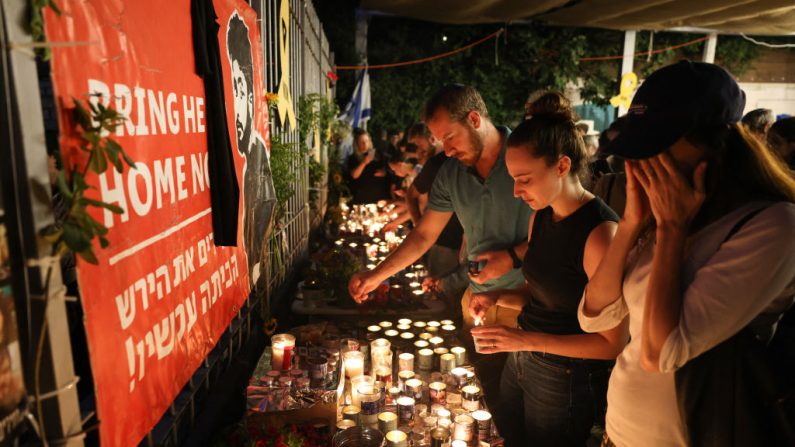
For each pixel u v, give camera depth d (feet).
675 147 3.86
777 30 32.76
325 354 8.41
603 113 39.93
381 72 38.65
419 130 17.19
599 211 6.21
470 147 8.29
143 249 4.33
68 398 3.26
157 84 4.67
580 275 6.34
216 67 6.03
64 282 4.27
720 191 3.80
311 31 20.29
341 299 11.89
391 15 36.32
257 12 10.23
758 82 39.83
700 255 3.82
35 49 3.03
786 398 3.49
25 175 2.93
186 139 5.37
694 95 3.68
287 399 7.16
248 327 8.80
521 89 39.55
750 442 3.59
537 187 6.14
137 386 4.19
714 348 3.70
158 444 5.30
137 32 4.29
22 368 3.06
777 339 3.78
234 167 6.56
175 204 5.06
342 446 6.21
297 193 16.62
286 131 13.46
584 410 6.77
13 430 2.95
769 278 3.46
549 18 31.89
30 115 2.98
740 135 3.76
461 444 6.84
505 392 7.95
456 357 9.16
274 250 10.66
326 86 28.17
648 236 4.50
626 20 30.91
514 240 8.89
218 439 6.31
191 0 5.53
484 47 38.81
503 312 8.93
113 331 3.79
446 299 12.78
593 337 6.15
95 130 3.36
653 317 3.82
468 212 9.07
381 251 16.93
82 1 3.47
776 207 3.53
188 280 5.40
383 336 10.59
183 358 5.23
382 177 25.90
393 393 8.27
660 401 4.24
